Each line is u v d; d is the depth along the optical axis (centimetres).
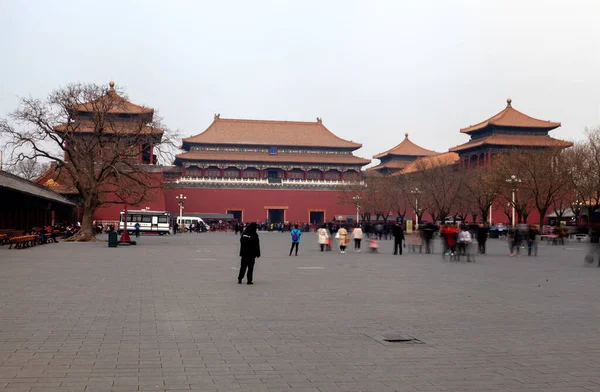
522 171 7912
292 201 13512
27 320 1502
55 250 4622
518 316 1622
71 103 6003
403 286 2348
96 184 6272
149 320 1516
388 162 16175
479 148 12475
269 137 13850
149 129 6475
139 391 906
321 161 13638
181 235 9425
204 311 1667
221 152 13488
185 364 1072
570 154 7694
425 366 1072
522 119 12519
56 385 931
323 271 3027
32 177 11894
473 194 9019
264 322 1502
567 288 2314
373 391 920
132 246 5531
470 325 1481
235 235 9662
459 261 3888
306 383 960
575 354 1173
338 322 1510
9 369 1026
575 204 9219
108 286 2242
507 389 935
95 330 1377
